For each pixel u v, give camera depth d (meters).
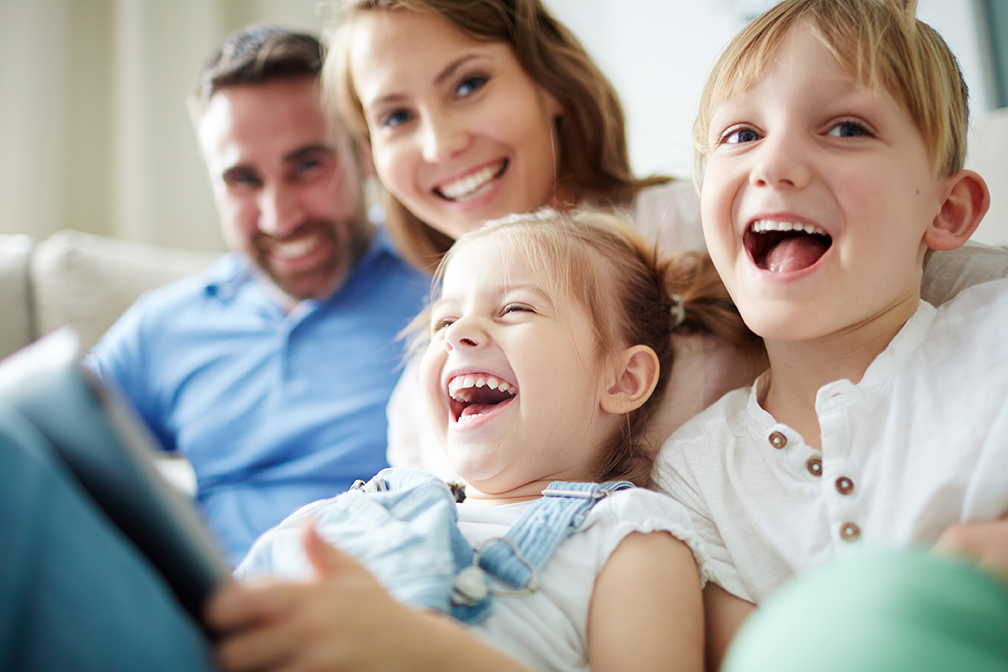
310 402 1.33
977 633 0.31
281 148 1.36
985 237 0.88
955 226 0.67
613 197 1.12
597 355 0.78
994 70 1.39
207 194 2.34
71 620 0.29
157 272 1.79
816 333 0.62
